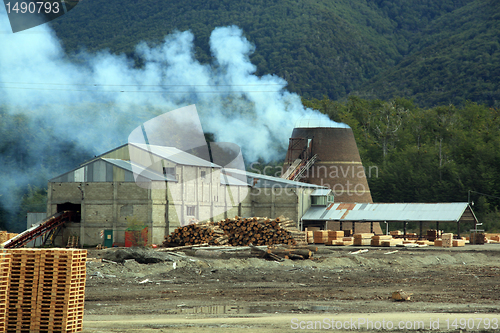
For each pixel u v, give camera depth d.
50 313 21.20
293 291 33.84
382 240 85.94
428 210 97.31
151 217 76.94
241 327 22.33
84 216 80.94
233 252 53.75
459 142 187.12
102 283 37.06
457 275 44.00
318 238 89.94
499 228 139.50
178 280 39.28
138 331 21.47
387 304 28.83
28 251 21.75
